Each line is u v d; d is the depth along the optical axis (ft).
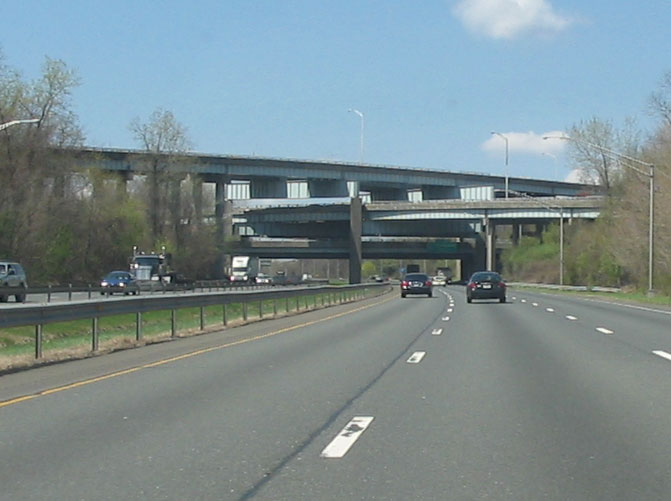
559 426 37.65
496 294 179.42
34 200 244.63
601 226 304.91
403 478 28.58
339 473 29.30
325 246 383.65
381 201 398.83
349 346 76.02
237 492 26.96
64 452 32.65
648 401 44.62
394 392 47.85
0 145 234.38
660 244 225.76
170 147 315.78
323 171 364.17
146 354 69.10
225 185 346.95
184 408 42.50
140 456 31.94
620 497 26.32
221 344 78.23
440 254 404.16
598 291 277.44
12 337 86.17
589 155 340.59
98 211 280.92
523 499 26.09
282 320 116.88
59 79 244.63
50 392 47.88
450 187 412.57
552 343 79.05
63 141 250.57
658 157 256.52
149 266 257.75
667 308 153.79
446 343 79.20
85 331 98.22
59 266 258.57
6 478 28.81
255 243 397.60
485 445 33.73
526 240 414.62
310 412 41.34
